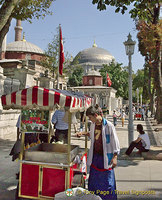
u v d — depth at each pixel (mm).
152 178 5328
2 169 5848
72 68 27828
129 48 8359
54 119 6918
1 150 8086
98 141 3637
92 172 3650
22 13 9422
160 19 12836
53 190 3641
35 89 3447
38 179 3705
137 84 63562
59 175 3633
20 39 41844
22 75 14117
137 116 26281
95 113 3619
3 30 8344
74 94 4363
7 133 11531
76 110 3750
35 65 25688
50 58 24141
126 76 55312
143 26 12391
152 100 31266
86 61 76812
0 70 10859
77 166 4176
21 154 3828
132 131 8289
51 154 3717
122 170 5984
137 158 7078
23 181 3762
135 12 7426
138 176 5477
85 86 44875
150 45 13219
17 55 34156
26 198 3906
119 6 6902
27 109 3648
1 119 11047
